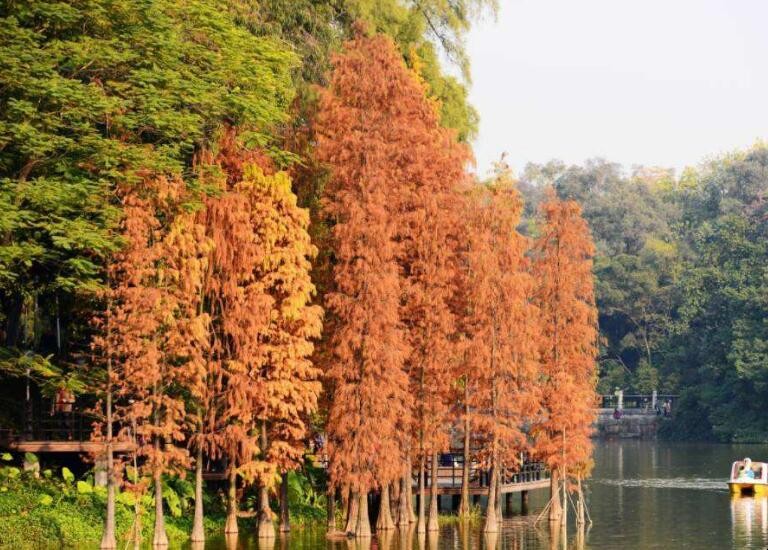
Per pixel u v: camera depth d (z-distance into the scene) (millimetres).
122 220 39188
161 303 38406
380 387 42375
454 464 56312
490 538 44656
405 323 45562
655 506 57031
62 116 38500
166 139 42156
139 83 39406
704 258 121125
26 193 36906
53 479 43750
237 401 40531
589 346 50312
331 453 43125
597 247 147125
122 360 41062
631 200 151375
